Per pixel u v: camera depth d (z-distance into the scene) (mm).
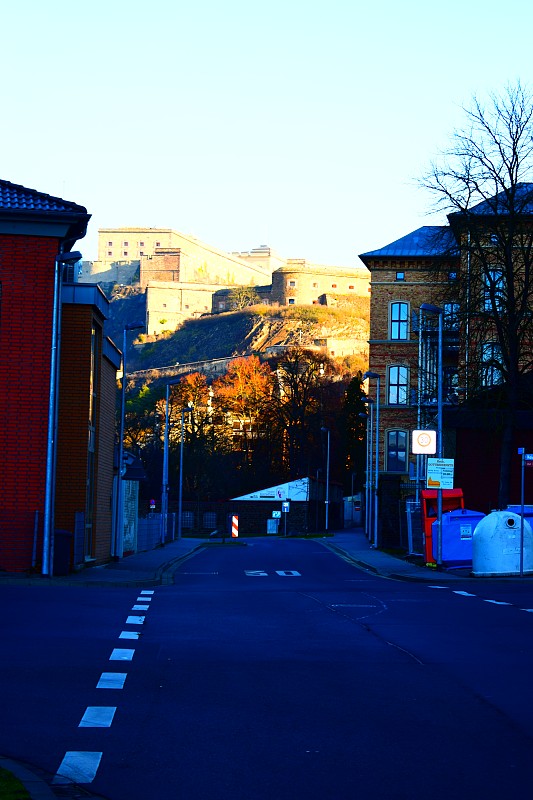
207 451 178875
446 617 26828
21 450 43500
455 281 70688
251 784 10734
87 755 11758
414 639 22219
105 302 50656
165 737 12750
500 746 12406
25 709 14188
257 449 176125
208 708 14555
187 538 134375
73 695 15266
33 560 42656
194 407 187250
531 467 73250
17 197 44781
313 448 176500
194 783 10758
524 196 69000
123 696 15281
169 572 55094
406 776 11055
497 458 74375
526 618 26516
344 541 116625
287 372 174625
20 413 43594
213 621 25781
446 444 79250
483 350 71000
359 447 186750
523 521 46344
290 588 39688
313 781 10852
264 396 180125
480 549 46312
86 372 46219
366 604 31016
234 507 169750
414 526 70312
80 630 22953
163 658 19094
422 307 57656
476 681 16875
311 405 174250
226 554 84500
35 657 18734
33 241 43875
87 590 35812
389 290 122812
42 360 43750
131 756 11797
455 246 71312
